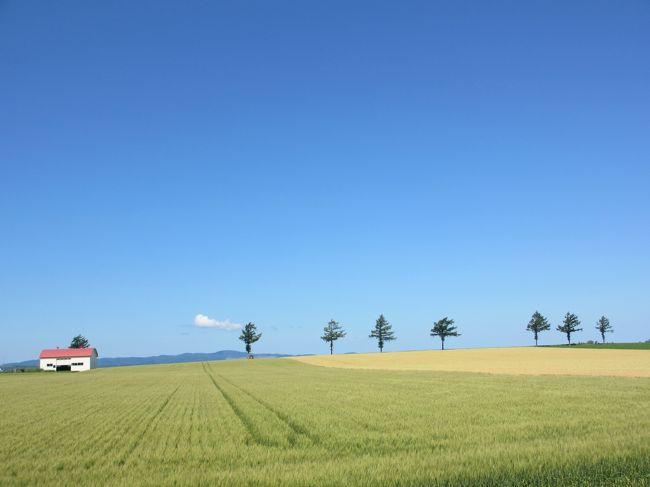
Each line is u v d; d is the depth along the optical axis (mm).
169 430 19406
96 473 12391
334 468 11695
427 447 14555
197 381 56188
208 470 12312
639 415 19375
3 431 19844
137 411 26766
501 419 19406
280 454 14141
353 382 44938
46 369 125688
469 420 19484
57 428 20516
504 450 12891
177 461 13672
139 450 15328
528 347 126188
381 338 154250
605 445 13000
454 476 10680
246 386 44125
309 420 20422
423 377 49312
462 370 62031
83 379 68562
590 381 37250
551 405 23031
